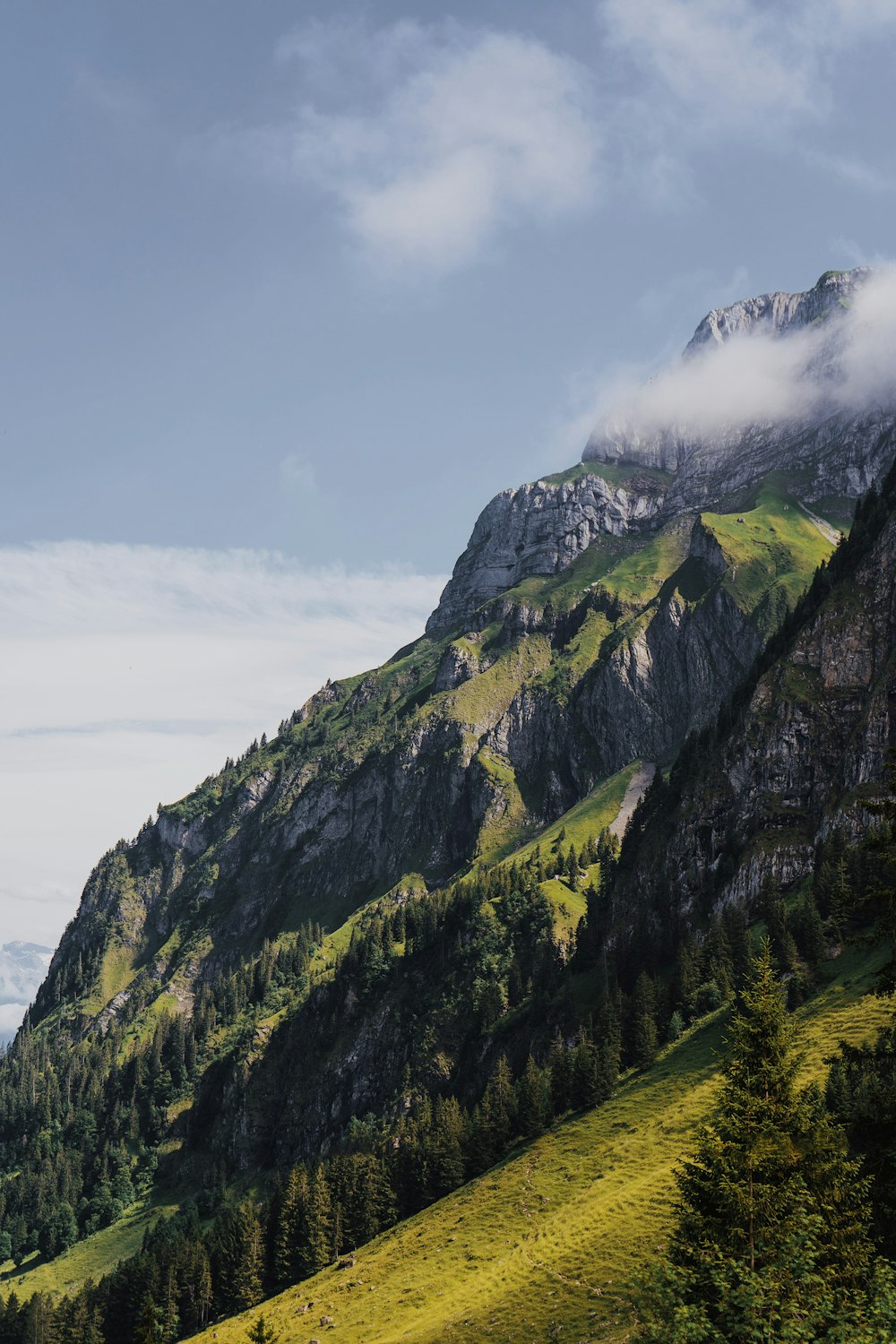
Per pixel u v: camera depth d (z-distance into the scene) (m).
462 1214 165.75
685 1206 55.56
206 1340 160.50
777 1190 50.69
